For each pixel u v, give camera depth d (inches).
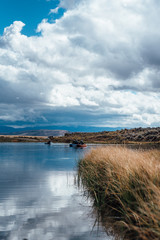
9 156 1272.1
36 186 475.2
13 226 263.3
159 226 210.4
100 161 504.7
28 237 234.2
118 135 5172.2
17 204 348.5
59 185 485.4
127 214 265.0
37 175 618.2
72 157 1213.7
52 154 1437.0
